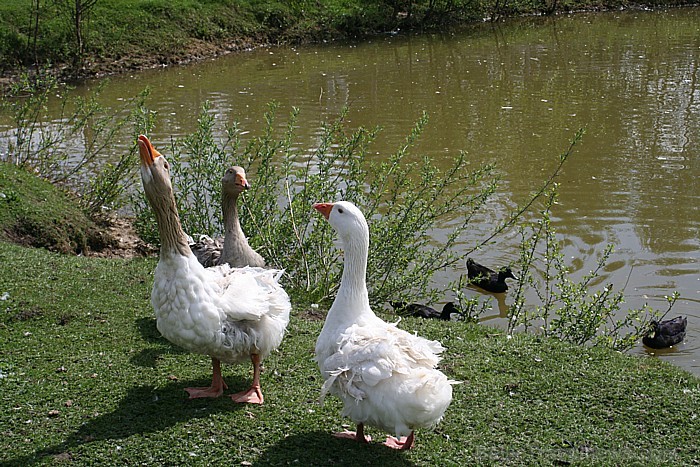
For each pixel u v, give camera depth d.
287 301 5.86
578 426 5.64
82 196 11.63
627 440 5.48
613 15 34.50
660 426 5.69
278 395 5.86
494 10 34.00
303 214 9.57
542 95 20.38
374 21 31.16
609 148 15.94
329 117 18.20
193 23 27.14
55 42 23.62
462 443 5.30
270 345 5.71
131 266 8.74
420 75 23.08
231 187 7.51
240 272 6.00
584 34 29.77
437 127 17.48
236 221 7.69
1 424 5.26
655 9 35.75
